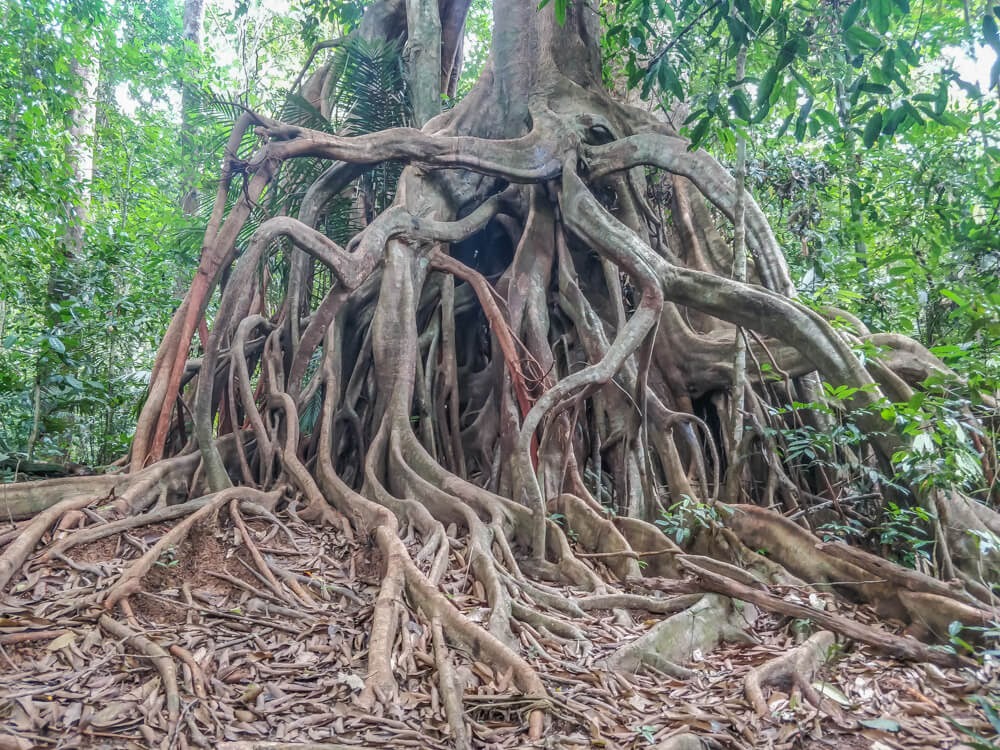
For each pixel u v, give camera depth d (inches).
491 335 386.3
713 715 167.2
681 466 318.3
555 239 366.6
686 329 360.5
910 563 262.7
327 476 289.4
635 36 250.5
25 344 378.3
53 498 253.0
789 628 222.2
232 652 177.2
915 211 391.9
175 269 526.3
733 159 396.2
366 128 430.0
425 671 176.2
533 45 393.7
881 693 184.1
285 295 402.0
